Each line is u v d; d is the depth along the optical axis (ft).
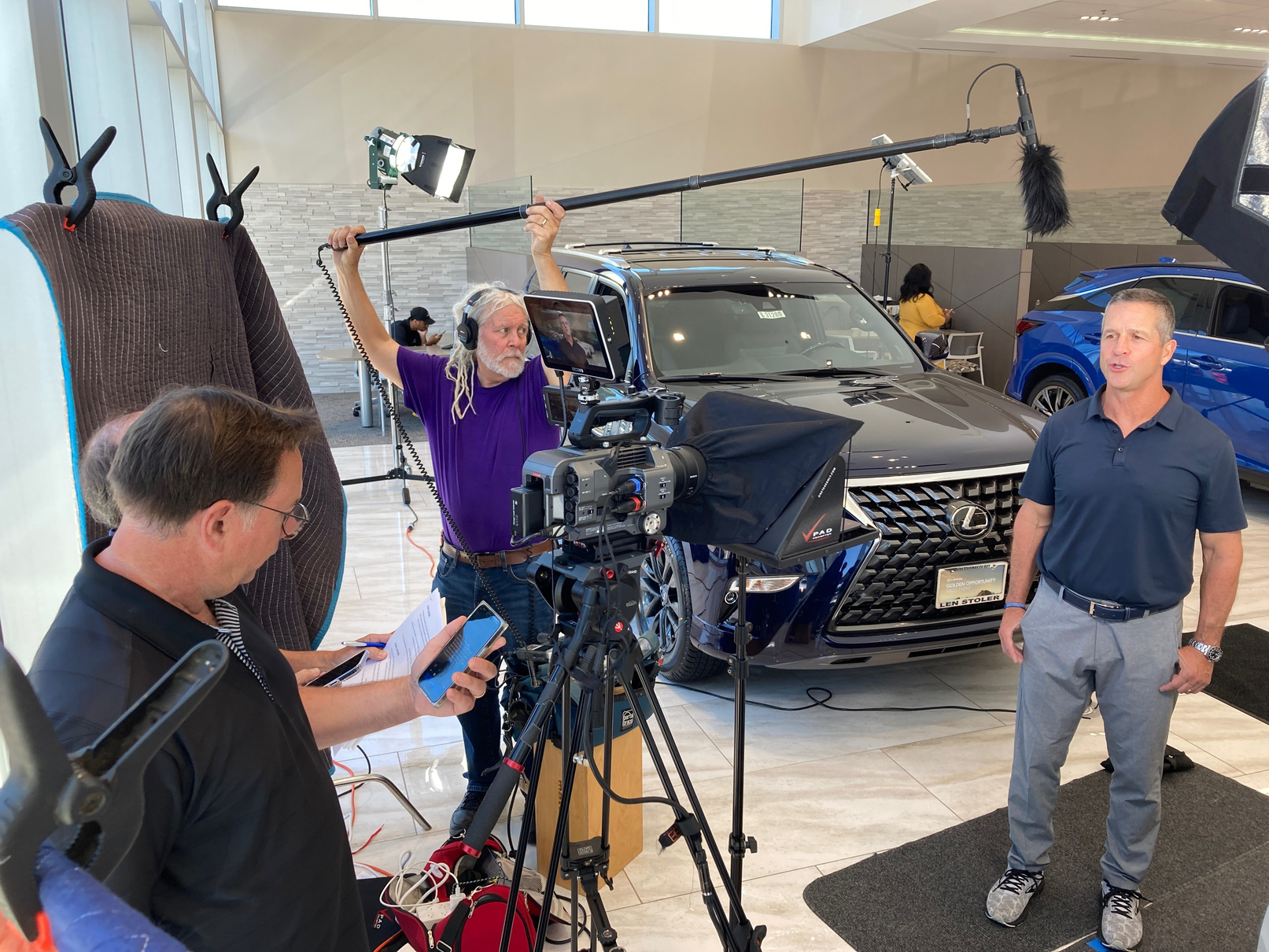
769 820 9.52
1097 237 35.81
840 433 5.13
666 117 37.52
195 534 3.40
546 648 5.88
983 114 41.24
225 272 5.98
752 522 5.32
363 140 34.37
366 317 8.87
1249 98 4.07
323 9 33.45
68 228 4.23
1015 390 24.90
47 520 4.72
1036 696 7.95
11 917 1.35
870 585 10.44
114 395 4.47
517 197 30.27
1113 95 42.75
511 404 8.71
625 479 4.95
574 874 5.77
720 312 14.08
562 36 35.68
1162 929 7.94
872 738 11.13
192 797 3.34
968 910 8.19
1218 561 7.38
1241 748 11.07
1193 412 7.36
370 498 21.84
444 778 10.34
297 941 3.77
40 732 1.40
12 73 5.49
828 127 39.40
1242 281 19.30
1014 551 8.44
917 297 29.25
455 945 5.38
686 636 11.71
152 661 3.26
